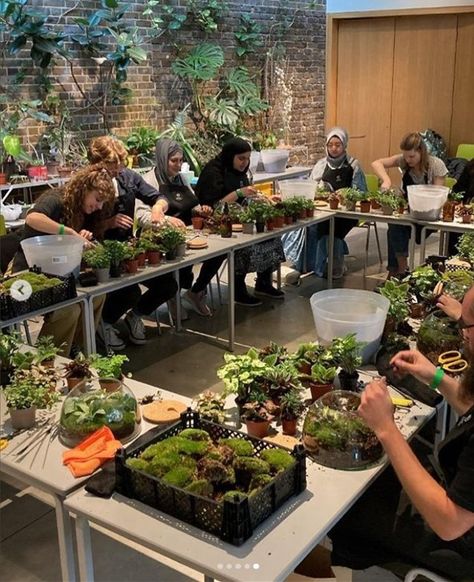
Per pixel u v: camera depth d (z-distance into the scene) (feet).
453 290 9.91
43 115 20.25
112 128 23.21
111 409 6.67
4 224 15.49
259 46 28.50
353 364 7.57
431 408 7.22
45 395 7.06
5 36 19.71
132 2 23.18
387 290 9.54
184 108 25.62
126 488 5.81
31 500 9.52
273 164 23.18
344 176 19.15
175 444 6.09
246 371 7.14
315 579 7.06
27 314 9.98
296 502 5.71
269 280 18.37
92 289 11.17
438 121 27.71
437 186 16.63
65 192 12.33
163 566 8.19
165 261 12.96
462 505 4.91
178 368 13.88
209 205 16.37
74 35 21.34
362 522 6.29
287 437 6.70
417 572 5.94
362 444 6.19
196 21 25.38
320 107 32.07
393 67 28.19
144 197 14.93
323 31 31.42
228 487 5.74
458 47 26.40
